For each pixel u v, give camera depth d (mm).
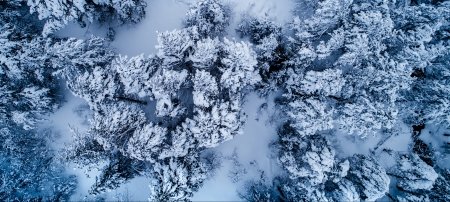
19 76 18078
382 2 18781
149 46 21188
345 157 21266
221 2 19859
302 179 19734
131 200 21109
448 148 22188
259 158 21578
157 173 18422
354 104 18609
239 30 20859
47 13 17578
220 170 21281
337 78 18031
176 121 18969
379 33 18281
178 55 17625
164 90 17375
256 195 20547
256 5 21359
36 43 17562
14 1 18484
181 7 21266
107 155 18594
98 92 17672
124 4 18562
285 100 20609
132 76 17312
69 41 17672
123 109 18016
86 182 21297
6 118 19109
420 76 20828
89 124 20969
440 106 19766
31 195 20344
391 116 18156
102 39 18891
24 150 20031
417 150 22188
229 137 18375
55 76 19984
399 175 20984
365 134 19156
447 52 19922
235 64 17391
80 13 18453
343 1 17609
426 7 19094
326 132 21469
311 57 18875
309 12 20984
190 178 18250
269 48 18953
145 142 16969
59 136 20891
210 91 17297
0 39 17047
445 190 20359
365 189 19328
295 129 20344
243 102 20641
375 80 18719
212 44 17094
